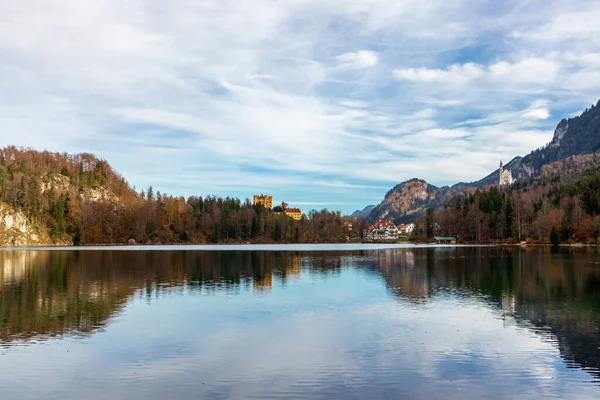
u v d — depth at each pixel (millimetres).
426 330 30719
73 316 35250
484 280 57156
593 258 93250
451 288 50000
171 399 19484
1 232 192375
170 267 77125
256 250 147875
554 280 56688
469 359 24609
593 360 24422
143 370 23000
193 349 26359
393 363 23984
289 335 29453
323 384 21094
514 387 20797
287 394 19969
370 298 43406
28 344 27484
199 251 138500
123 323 32875
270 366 23547
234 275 63938
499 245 170875
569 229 160750
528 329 31016
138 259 97688
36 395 19938
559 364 23844
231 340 28281
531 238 177875
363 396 19750
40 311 37219
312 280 57781
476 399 19516
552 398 19672
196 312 36750
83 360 24469
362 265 81188
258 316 35188
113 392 20250
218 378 21875
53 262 88312
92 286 52188
